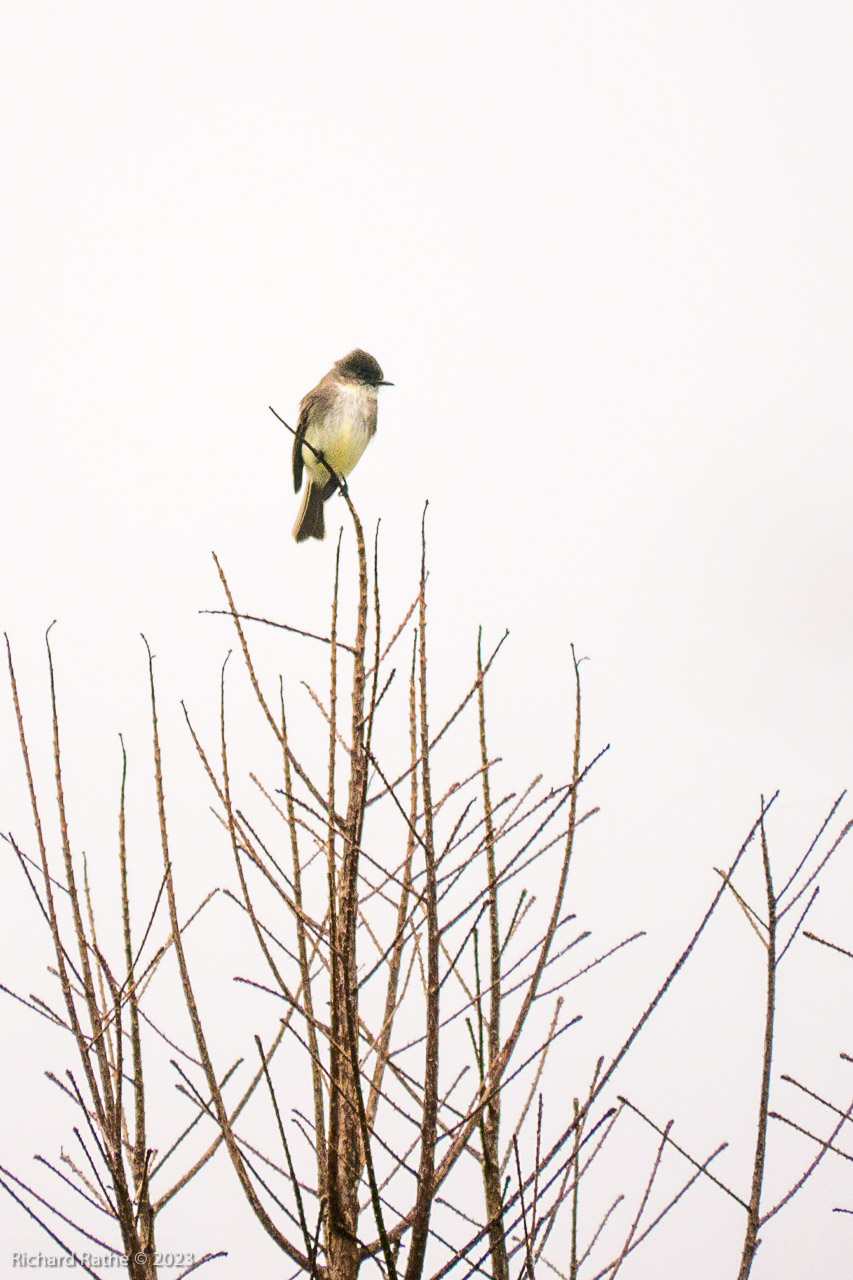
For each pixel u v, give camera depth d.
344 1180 7.08
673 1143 6.82
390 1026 7.54
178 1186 7.48
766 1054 6.44
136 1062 7.58
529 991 6.96
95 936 7.89
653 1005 6.98
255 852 7.78
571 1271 6.73
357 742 7.43
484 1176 7.07
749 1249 6.12
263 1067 6.84
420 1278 6.45
